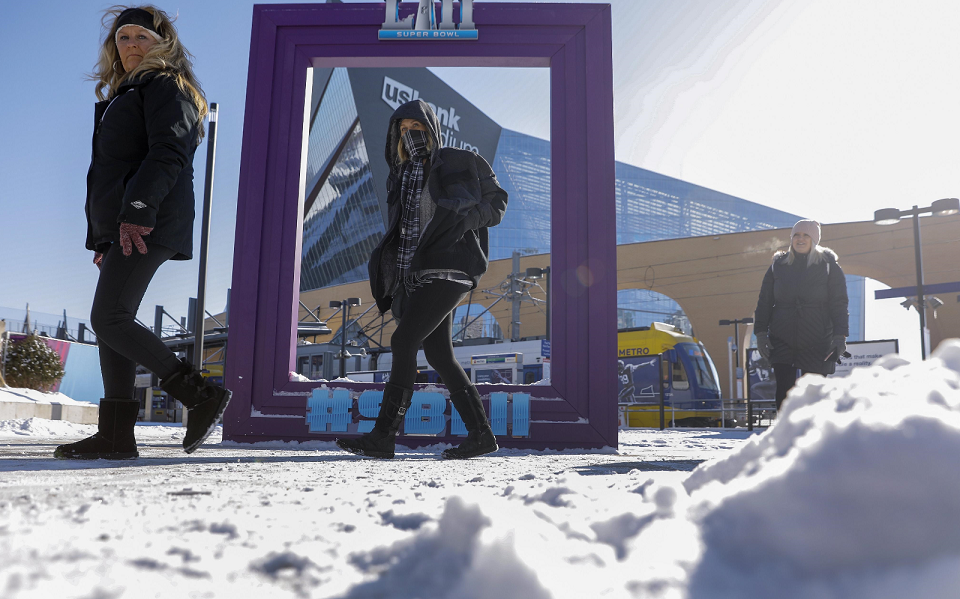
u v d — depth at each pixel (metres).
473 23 4.72
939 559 0.51
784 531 0.56
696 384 21.64
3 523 0.82
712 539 0.60
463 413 3.04
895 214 14.42
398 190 2.98
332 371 23.19
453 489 1.36
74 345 21.72
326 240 59.47
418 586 0.55
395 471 2.04
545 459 3.03
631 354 22.44
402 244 2.92
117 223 2.57
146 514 0.93
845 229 38.12
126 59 2.75
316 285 62.00
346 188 55.09
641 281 44.78
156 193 2.48
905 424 0.58
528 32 4.72
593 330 4.36
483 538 0.59
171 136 2.55
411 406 4.29
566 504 0.92
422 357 18.48
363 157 51.50
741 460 0.80
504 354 19.42
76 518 0.88
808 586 0.52
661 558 0.59
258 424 4.30
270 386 4.35
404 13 4.74
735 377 31.23
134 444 2.71
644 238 100.38
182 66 2.77
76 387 21.67
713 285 42.94
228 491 1.29
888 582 0.50
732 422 21.30
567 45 4.70
